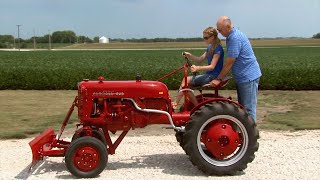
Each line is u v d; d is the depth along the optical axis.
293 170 7.33
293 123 11.49
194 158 7.06
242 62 7.55
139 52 71.75
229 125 7.16
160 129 10.78
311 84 20.22
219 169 7.05
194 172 7.29
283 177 6.97
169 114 7.39
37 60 42.25
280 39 162.25
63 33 152.00
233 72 7.69
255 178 6.96
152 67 27.19
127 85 7.32
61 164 7.74
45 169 7.45
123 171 7.33
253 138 7.12
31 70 21.91
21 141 9.61
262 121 11.93
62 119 12.20
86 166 6.94
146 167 7.57
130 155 8.34
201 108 7.10
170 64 32.50
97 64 32.81
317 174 7.11
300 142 9.22
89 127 7.27
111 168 7.52
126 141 9.41
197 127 7.04
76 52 73.19
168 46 109.81
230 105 7.11
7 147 9.02
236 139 7.12
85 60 42.19
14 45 121.31
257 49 82.44
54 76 20.72
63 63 35.00
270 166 7.59
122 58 46.69
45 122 11.76
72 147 6.90
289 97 17.42
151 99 7.41
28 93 18.95
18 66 28.42
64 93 18.95
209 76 7.65
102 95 7.25
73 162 6.91
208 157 7.12
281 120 12.00
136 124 7.38
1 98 17.05
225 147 7.10
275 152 8.46
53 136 7.47
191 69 7.43
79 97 7.40
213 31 7.59
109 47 111.69
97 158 6.97
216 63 7.53
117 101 7.35
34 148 7.05
